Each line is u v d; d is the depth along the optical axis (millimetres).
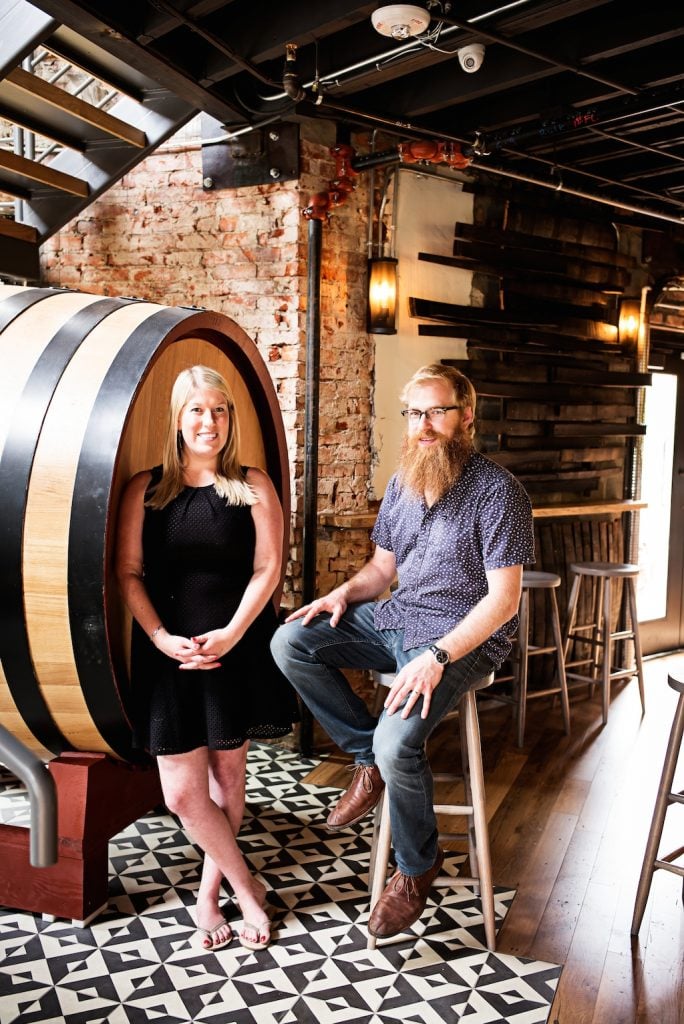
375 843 2713
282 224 3941
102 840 2600
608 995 2273
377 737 2324
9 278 4355
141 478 2498
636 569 4566
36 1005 2176
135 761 2631
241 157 3975
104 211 4281
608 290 5266
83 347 2525
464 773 2771
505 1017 2168
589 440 5297
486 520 2379
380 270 4109
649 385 5418
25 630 2381
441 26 2885
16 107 3559
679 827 3316
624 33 2996
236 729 2428
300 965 2369
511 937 2531
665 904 2754
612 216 5203
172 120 3773
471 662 2371
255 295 4023
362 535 4219
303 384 4004
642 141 4102
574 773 3838
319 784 3643
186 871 2867
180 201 4152
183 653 2355
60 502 2338
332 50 3416
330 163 4012
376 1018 2154
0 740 949
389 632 2562
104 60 3514
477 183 4613
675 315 5836
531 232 4855
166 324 2557
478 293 4699
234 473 2547
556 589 5105
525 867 2959
